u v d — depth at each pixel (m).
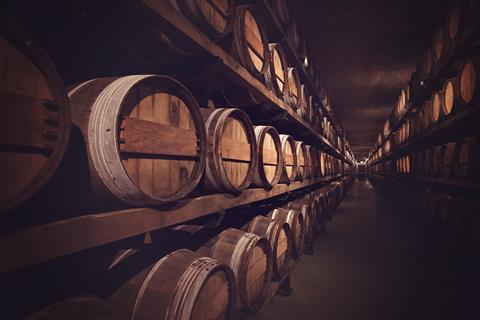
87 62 2.15
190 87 2.64
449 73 5.11
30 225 0.97
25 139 0.93
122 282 1.71
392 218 9.23
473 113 3.67
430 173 6.45
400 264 4.82
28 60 0.96
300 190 6.75
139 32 1.69
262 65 3.18
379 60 8.33
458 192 6.00
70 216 1.31
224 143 2.30
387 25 6.36
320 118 7.79
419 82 7.11
